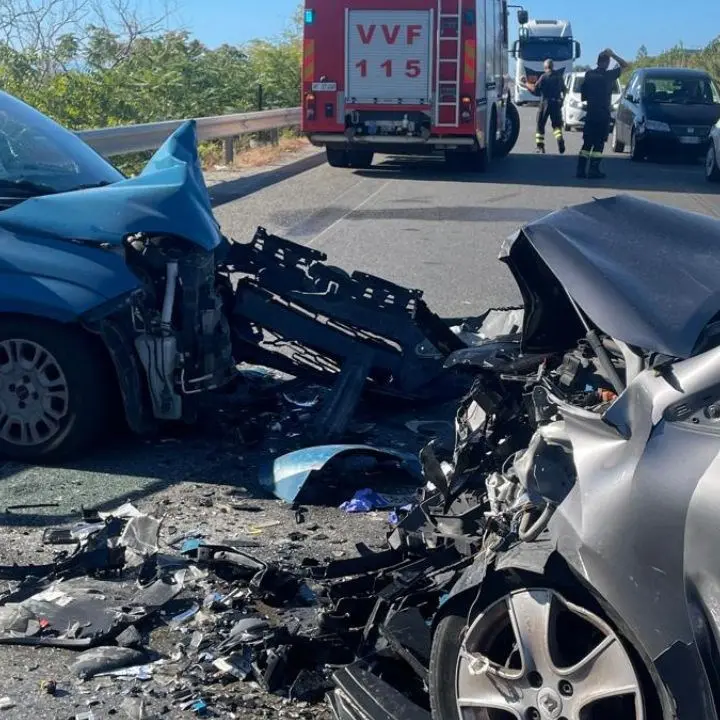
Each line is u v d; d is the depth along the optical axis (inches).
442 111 755.4
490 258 461.1
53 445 224.7
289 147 953.5
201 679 147.3
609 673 111.8
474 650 121.6
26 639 156.2
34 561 181.8
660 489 110.5
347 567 154.9
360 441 245.4
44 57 840.3
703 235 143.1
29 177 248.8
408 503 211.2
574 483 120.4
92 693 144.5
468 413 165.0
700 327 121.1
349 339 261.0
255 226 523.5
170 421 233.9
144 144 615.2
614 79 775.1
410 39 751.7
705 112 951.6
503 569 118.3
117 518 191.8
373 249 475.8
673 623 107.9
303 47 762.8
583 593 114.8
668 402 114.8
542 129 1003.3
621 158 1013.8
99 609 163.3
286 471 215.8
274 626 158.2
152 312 223.3
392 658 139.9
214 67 1071.6
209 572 175.6
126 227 225.3
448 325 270.4
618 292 126.3
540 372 144.0
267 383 283.6
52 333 220.4
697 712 106.7
